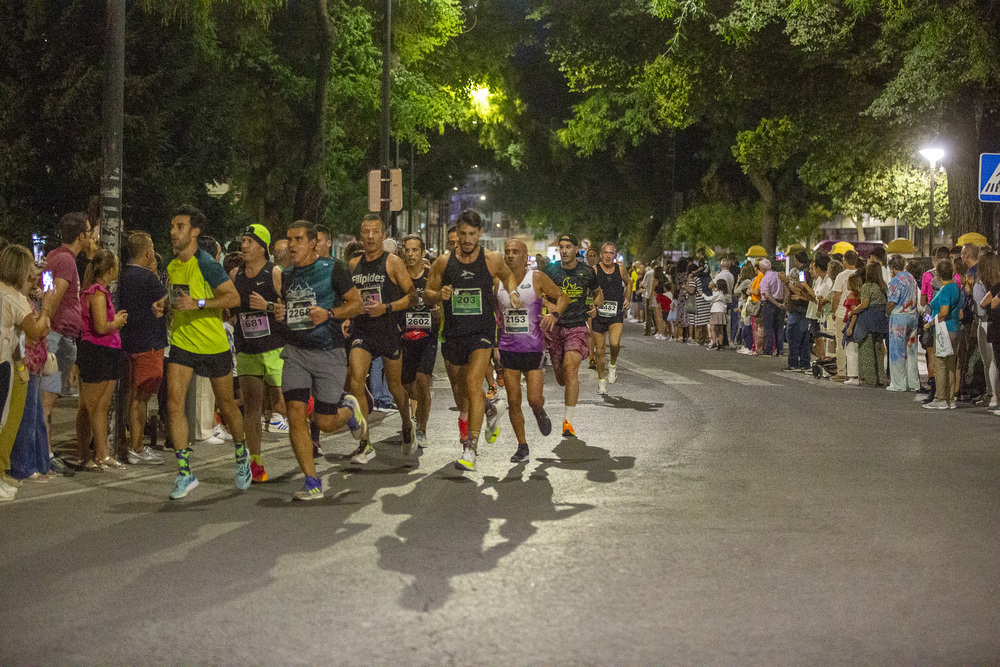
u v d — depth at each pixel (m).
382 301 9.95
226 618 5.36
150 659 4.79
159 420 11.28
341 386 8.59
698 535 7.11
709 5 27.81
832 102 28.98
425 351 10.93
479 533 7.16
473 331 9.31
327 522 7.52
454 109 36.12
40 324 8.52
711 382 17.95
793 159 43.19
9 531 7.25
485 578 6.07
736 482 9.02
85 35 16.61
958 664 4.76
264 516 7.73
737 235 47.97
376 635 5.10
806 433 11.94
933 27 21.02
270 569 6.25
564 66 35.81
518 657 4.81
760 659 4.80
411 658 4.79
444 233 102.12
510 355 9.98
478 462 10.09
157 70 17.47
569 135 41.09
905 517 7.68
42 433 9.19
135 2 16.81
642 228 55.81
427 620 5.32
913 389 16.64
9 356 8.30
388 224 24.55
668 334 32.31
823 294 18.70
